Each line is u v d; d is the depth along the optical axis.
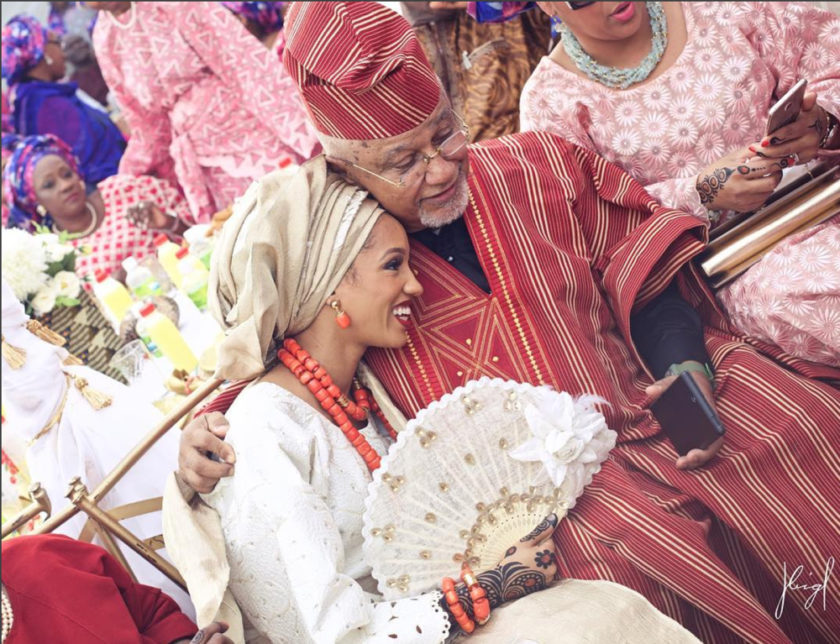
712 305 2.44
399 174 2.11
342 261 2.09
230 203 4.29
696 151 2.54
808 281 2.26
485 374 2.24
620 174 2.47
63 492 2.45
